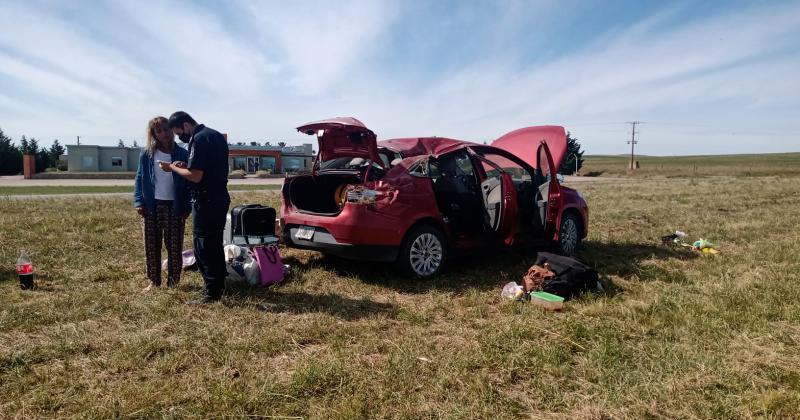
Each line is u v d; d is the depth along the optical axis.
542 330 4.10
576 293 5.11
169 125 4.56
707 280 5.74
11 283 5.18
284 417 2.78
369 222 5.40
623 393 3.07
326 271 6.05
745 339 3.89
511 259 6.99
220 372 3.33
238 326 4.13
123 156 46.62
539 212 6.45
